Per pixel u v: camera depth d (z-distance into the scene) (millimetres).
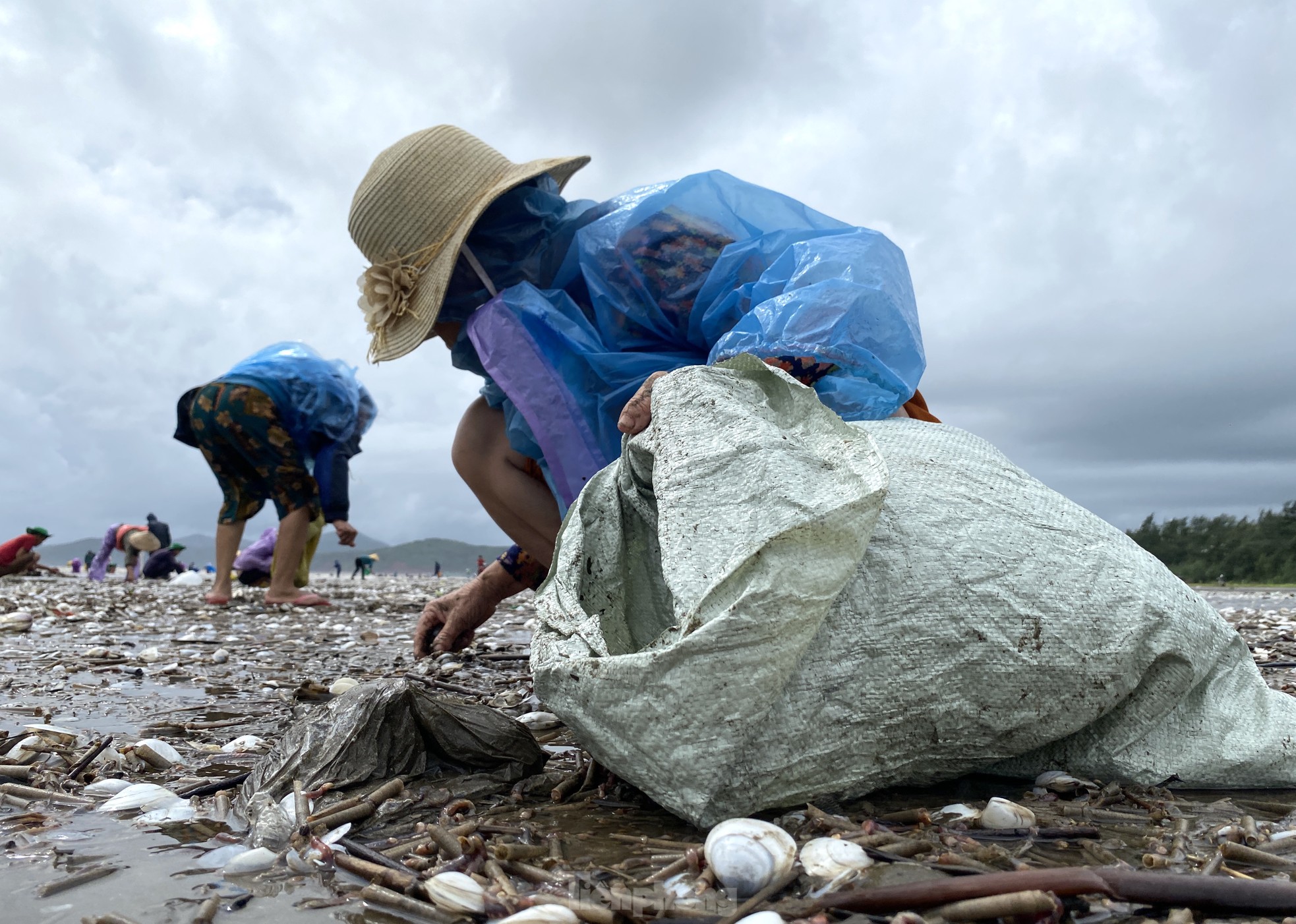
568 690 714
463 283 1363
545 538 1531
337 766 838
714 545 698
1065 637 763
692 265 1247
